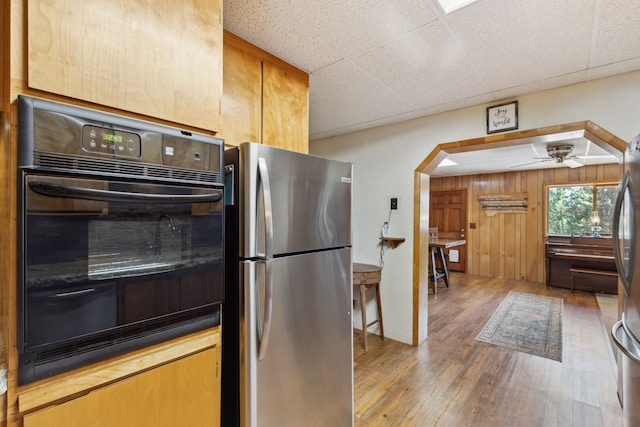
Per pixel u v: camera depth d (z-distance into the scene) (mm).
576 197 5523
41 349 740
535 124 2266
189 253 1029
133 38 933
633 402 1336
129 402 899
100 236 828
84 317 801
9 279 722
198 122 1100
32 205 719
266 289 1198
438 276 5262
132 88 930
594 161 4848
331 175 1535
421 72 1998
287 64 1874
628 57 1758
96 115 821
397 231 3072
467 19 1464
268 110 1759
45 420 754
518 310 4043
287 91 1871
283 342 1298
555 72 1960
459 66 1910
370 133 3271
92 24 852
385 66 1931
